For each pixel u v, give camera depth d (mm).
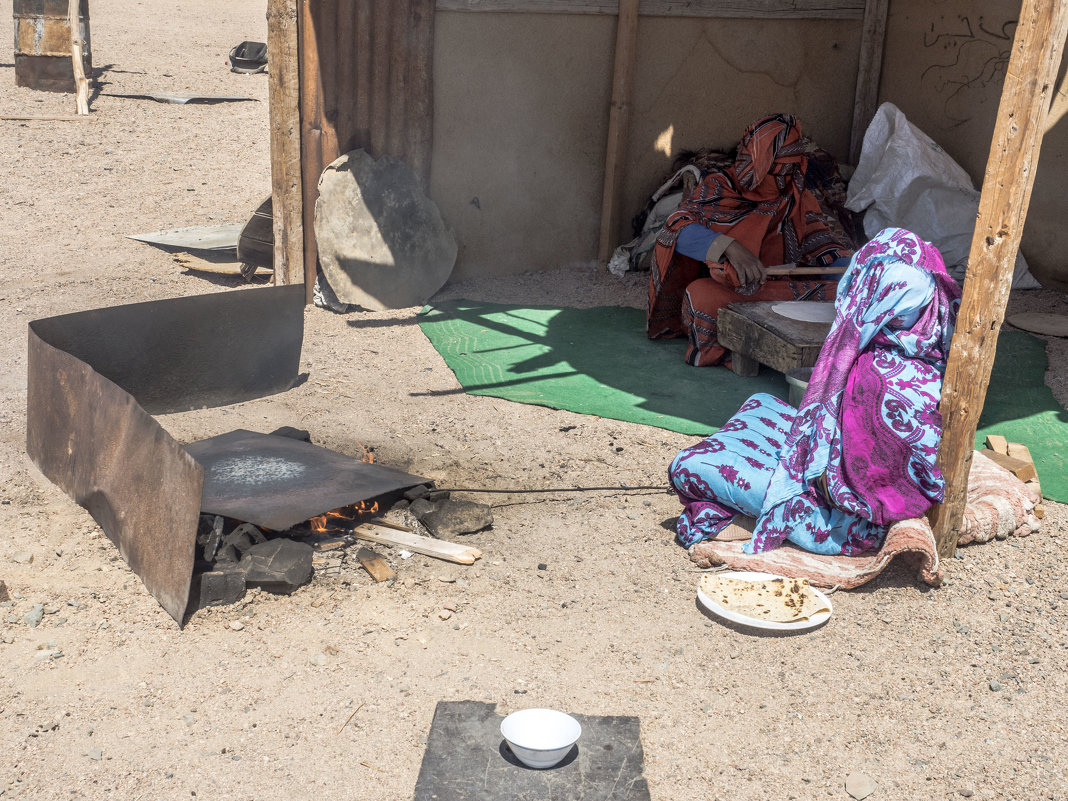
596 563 4133
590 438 5402
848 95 9023
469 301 7867
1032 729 3201
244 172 11312
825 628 3703
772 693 3346
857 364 4152
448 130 7875
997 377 6293
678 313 7059
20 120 12438
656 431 5508
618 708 3252
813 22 8711
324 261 7348
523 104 8062
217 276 8094
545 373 6367
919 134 8320
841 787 2938
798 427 4145
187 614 3701
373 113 7488
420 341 6961
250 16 21109
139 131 12508
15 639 3539
